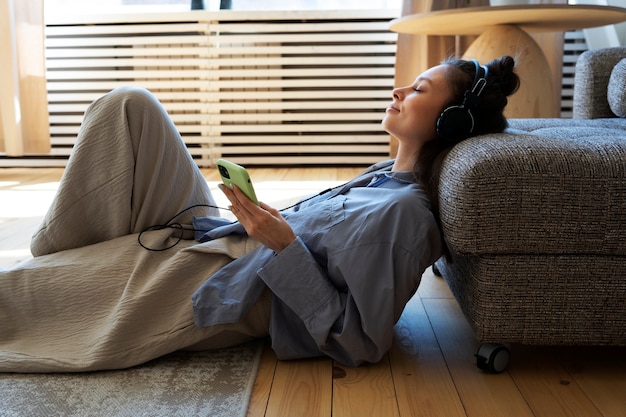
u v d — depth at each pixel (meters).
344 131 3.96
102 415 1.03
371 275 1.17
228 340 1.29
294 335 1.25
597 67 2.26
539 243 1.11
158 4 4.06
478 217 1.09
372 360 1.22
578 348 1.34
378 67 3.86
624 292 1.14
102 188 1.33
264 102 3.89
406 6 3.37
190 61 3.85
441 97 1.31
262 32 3.81
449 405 1.09
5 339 1.25
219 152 3.97
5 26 3.58
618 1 3.34
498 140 1.17
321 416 1.05
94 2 4.04
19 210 2.77
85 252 1.31
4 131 3.70
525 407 1.09
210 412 1.04
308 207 1.33
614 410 1.08
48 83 3.90
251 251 1.27
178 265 1.25
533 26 2.68
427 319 1.51
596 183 1.09
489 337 1.15
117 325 1.19
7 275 1.27
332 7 3.99
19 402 1.07
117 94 1.33
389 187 1.33
